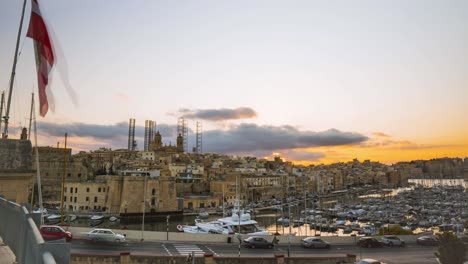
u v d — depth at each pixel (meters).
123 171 144.38
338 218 132.50
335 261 39.16
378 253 45.38
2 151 21.02
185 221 131.00
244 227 56.38
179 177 180.38
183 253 39.62
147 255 34.66
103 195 132.75
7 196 20.95
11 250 11.27
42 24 17.47
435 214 132.00
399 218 120.69
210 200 157.50
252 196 172.12
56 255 5.05
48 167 147.12
